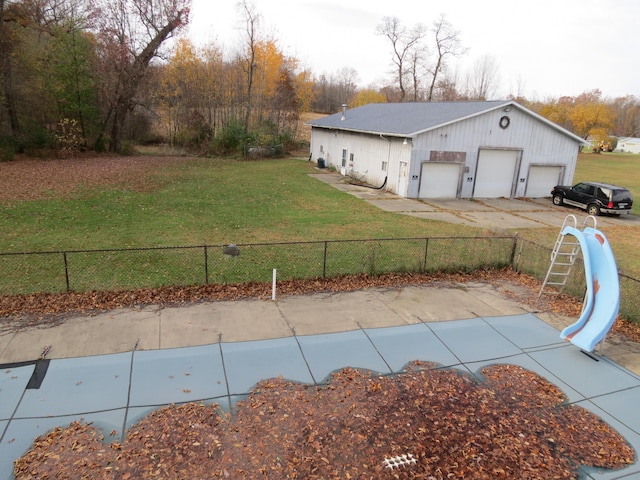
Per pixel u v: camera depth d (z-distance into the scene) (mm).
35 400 6008
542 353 7902
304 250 12766
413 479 4996
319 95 78062
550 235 16672
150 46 34656
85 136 34031
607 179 37344
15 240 12633
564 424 6109
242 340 7730
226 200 19688
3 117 29953
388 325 8570
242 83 45250
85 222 14898
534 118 23938
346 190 23859
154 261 11305
